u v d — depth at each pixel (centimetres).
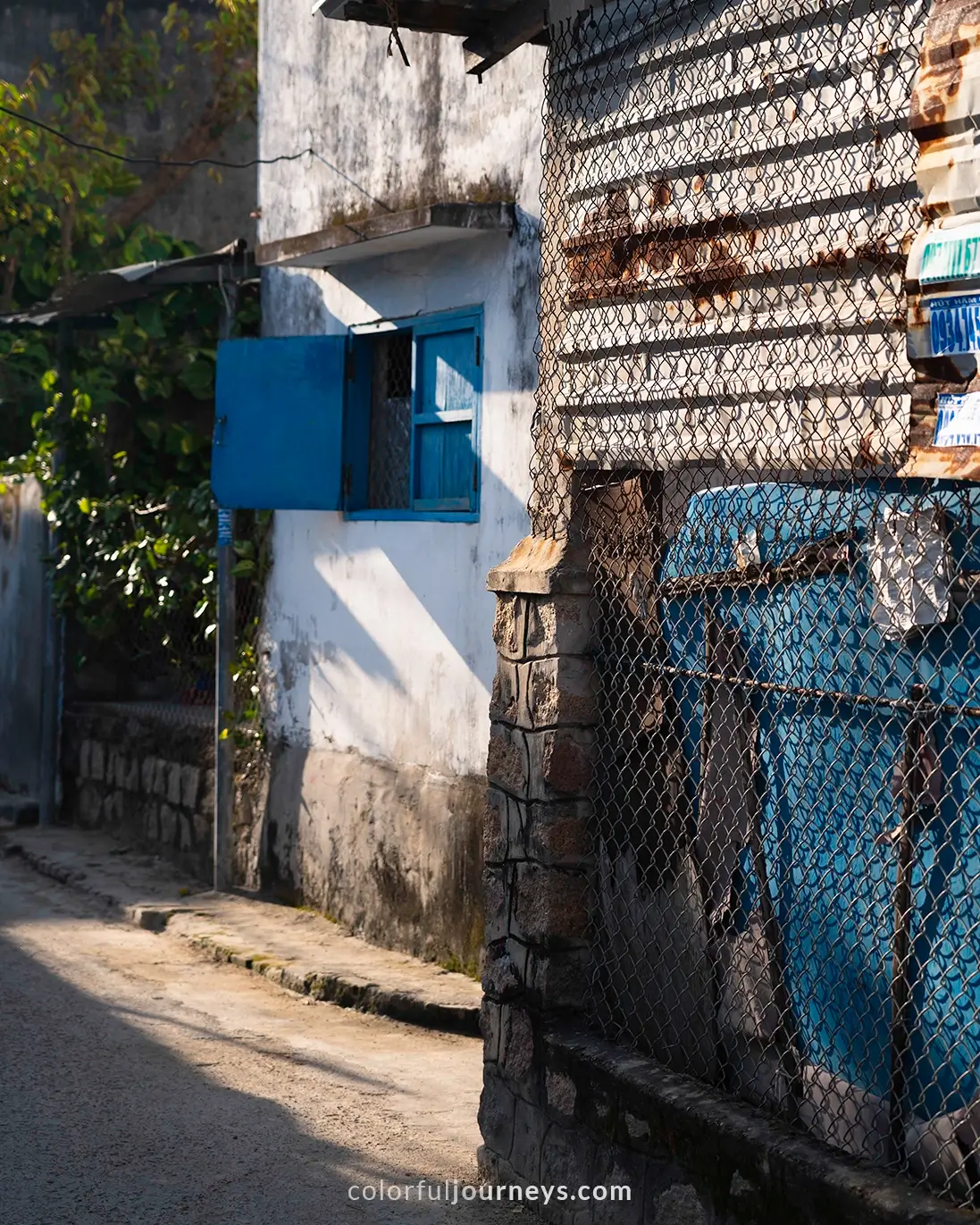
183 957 788
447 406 743
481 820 705
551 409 479
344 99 840
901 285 349
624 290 443
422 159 765
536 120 672
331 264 840
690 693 421
